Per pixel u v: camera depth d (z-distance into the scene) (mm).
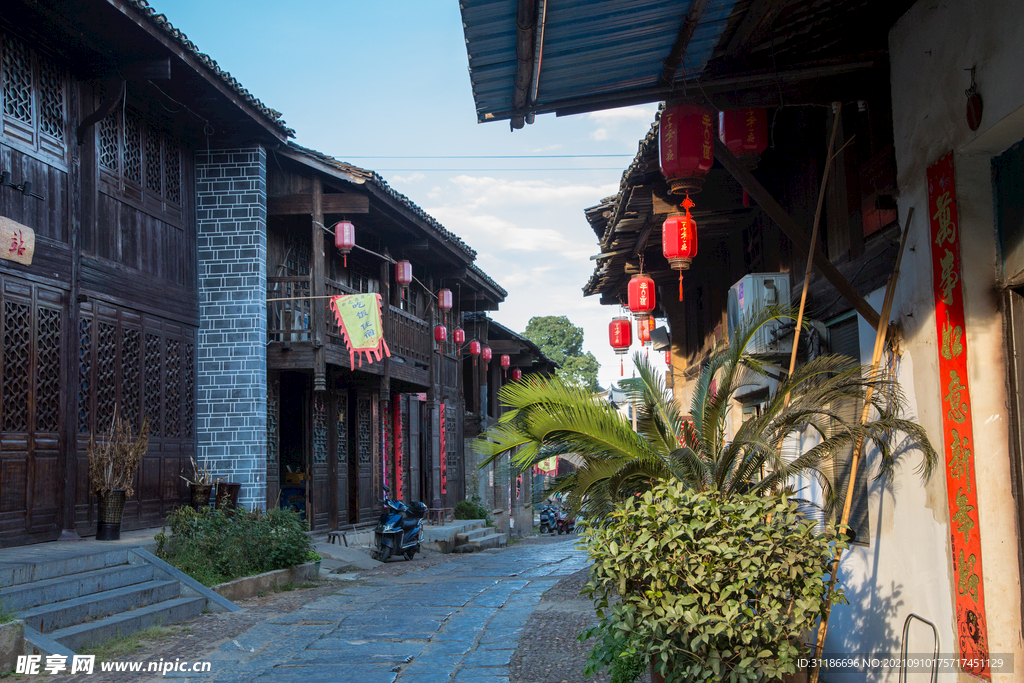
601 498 5680
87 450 10148
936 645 4605
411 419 20672
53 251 9773
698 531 4504
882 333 5055
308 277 13445
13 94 9352
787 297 7219
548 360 30078
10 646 6184
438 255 18969
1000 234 4199
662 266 10930
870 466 5574
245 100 12164
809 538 4543
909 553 4957
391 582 12195
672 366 13758
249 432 12656
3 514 8906
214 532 10570
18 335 9203
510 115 5402
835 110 5359
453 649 7270
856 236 5863
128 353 11180
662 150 5375
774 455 5016
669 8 4223
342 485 16609
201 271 12977
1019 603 3977
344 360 14117
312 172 13664
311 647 7402
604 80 5039
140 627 7910
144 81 11133
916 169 4738
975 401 4176
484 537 20750
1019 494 3990
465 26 4160
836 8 4758
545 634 7746
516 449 5891
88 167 10531
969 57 4148
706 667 4336
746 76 5125
